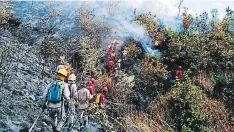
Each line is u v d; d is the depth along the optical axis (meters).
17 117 8.61
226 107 14.32
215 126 13.37
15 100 9.61
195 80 15.80
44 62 14.53
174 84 15.46
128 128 11.82
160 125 13.14
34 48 15.80
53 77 13.45
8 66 12.06
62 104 7.91
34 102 9.96
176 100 13.88
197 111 13.43
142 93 15.07
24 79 11.62
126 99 14.05
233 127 13.23
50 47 15.39
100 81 14.16
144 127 12.30
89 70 14.91
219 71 16.80
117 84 14.26
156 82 15.41
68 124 9.15
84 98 9.83
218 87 15.11
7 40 15.62
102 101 11.39
